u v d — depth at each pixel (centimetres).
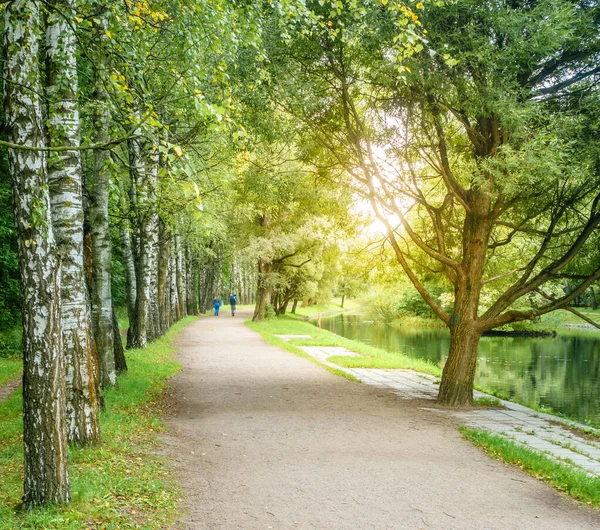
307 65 1126
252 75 1051
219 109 433
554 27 869
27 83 482
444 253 1195
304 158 1326
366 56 1027
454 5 897
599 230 1173
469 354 1170
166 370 1421
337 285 4994
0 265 1922
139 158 1152
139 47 741
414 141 1180
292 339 2647
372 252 1496
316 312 7538
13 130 471
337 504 561
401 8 639
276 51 1064
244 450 754
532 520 539
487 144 1098
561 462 755
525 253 1433
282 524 505
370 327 5019
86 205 1175
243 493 584
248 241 3169
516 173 956
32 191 470
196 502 552
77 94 670
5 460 623
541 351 3136
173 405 1045
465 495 602
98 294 1051
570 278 1159
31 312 481
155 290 2180
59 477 491
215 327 3184
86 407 678
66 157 662
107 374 1059
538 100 1061
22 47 485
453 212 1393
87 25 615
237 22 750
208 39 681
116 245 3086
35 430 485
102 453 646
